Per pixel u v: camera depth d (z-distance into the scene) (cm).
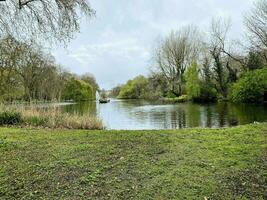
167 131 935
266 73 3309
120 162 566
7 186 459
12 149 692
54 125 1283
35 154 638
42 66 3061
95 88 8656
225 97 4234
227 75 4288
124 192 434
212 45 4331
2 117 1309
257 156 591
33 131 1003
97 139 800
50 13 938
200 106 3391
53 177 494
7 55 2503
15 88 2844
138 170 520
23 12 930
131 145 711
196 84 4416
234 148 655
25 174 509
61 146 713
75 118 1340
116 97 10006
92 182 470
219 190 439
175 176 490
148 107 3578
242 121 1927
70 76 6512
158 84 5919
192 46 5234
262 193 429
